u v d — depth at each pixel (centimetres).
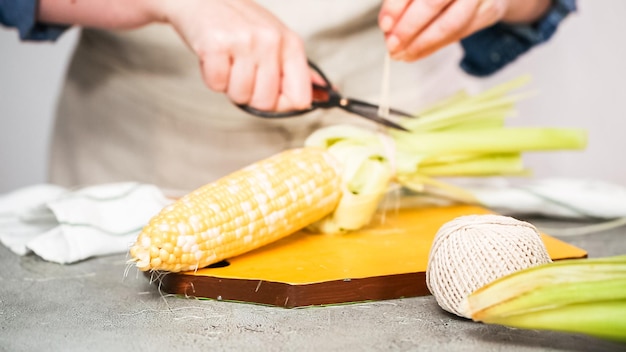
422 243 82
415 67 114
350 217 83
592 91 161
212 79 89
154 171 115
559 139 95
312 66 92
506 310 61
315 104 90
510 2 100
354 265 75
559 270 62
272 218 77
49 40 102
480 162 97
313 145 86
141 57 110
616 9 157
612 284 61
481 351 63
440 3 86
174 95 111
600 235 92
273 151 111
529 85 160
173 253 70
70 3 96
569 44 159
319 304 71
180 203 73
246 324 67
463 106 97
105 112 116
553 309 61
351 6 107
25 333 66
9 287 76
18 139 165
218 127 112
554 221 97
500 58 111
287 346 64
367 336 65
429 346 64
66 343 65
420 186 91
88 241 83
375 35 110
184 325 67
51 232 84
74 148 118
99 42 112
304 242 82
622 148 163
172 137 114
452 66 118
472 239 67
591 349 64
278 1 107
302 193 79
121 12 95
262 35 87
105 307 71
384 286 72
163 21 94
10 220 91
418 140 93
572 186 98
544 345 64
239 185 76
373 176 84
